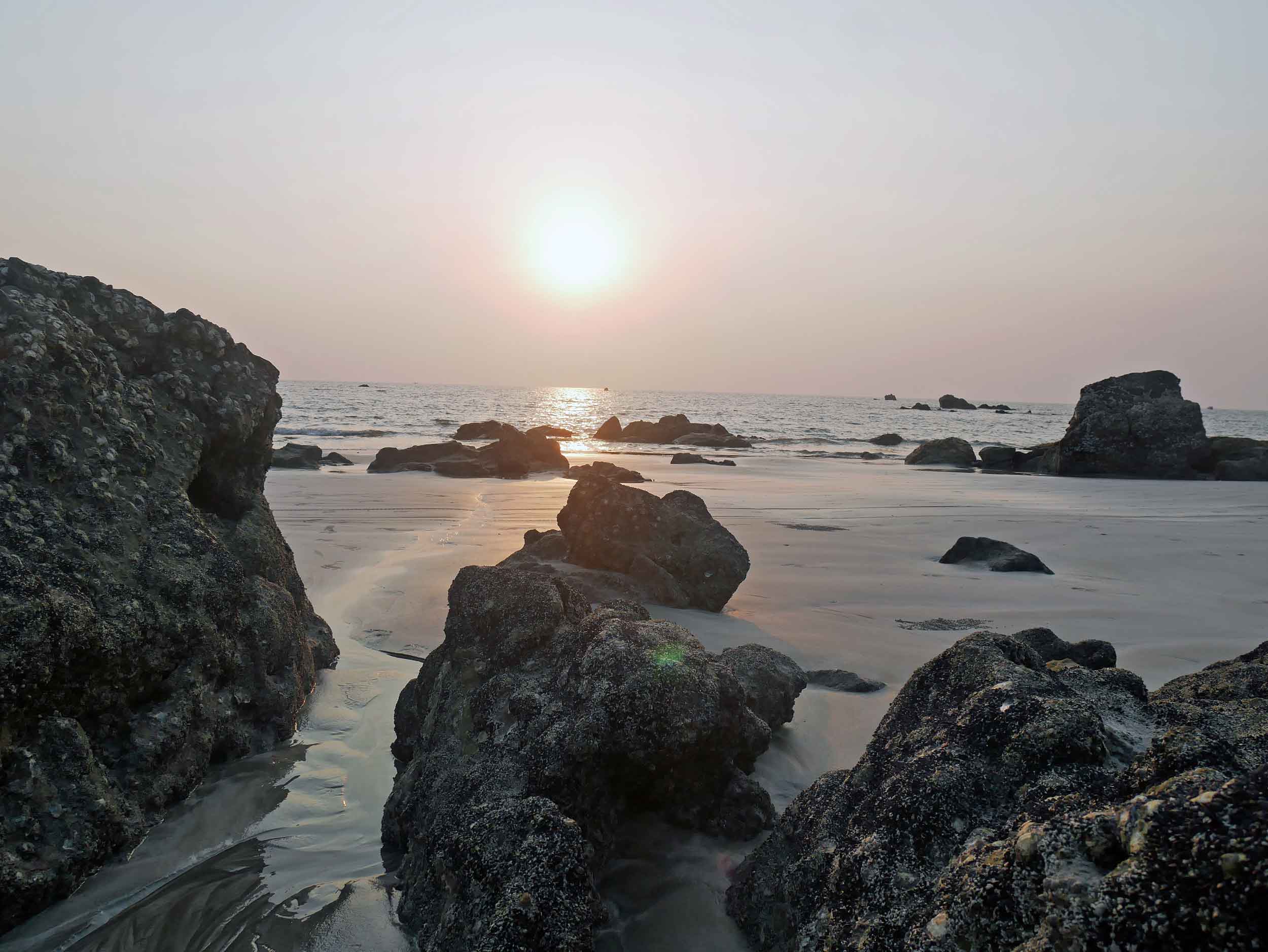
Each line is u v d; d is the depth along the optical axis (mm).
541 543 6160
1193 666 4152
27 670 2230
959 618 5090
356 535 7879
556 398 89312
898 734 2166
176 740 2742
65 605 2375
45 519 2596
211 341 3875
